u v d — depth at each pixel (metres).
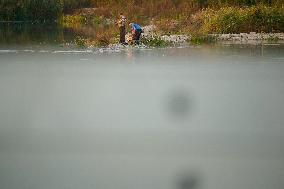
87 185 16.69
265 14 79.81
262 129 22.72
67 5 136.25
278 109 26.34
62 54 51.84
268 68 40.62
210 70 39.59
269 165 18.38
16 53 52.88
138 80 35.12
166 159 19.05
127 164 18.75
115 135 22.09
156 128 22.92
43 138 21.61
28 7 127.62
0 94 30.25
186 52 54.41
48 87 32.53
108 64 43.28
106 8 127.19
